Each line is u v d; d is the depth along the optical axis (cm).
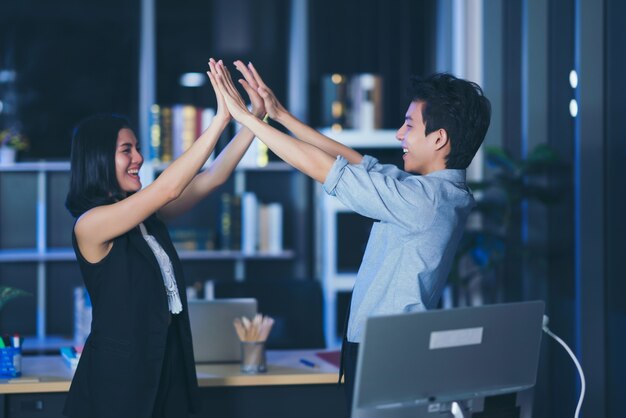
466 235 468
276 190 584
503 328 211
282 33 594
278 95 594
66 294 569
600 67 383
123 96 586
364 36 605
